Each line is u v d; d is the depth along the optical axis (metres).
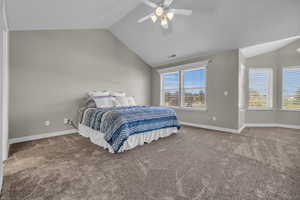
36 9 2.16
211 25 3.30
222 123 4.05
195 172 1.85
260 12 2.71
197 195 1.42
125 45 5.14
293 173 1.82
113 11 3.29
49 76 3.53
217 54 4.15
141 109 3.22
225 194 1.44
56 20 2.87
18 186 1.56
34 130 3.31
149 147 2.76
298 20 2.69
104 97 3.99
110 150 2.50
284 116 4.59
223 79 4.02
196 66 4.63
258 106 4.79
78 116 3.97
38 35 3.37
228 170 1.90
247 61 4.75
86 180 1.68
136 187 1.55
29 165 2.04
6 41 2.26
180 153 2.46
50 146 2.83
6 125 2.29
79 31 4.03
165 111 3.41
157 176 1.76
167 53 4.86
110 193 1.45
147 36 4.37
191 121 4.81
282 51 4.58
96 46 4.38
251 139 3.26
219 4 2.78
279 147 2.75
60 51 3.71
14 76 3.06
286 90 4.56
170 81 5.51
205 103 4.44
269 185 1.58
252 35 3.27
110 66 4.73
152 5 2.33
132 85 5.39
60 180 1.67
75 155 2.39
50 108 3.55
